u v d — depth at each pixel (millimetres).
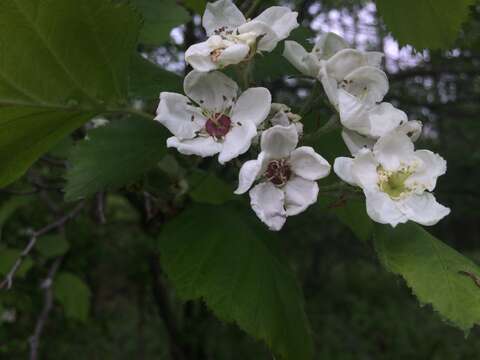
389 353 469
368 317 519
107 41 93
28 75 90
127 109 101
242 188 79
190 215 112
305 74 97
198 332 304
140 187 113
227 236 109
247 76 90
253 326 99
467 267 84
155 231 124
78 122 100
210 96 89
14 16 84
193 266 105
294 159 84
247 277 105
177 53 257
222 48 86
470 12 114
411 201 84
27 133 96
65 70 92
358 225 110
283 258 115
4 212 204
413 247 86
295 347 103
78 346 385
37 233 157
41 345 308
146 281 322
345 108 86
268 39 90
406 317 524
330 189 90
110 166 101
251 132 83
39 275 237
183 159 117
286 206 84
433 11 116
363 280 621
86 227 284
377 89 94
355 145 89
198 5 116
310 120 114
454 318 78
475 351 469
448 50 122
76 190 99
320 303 519
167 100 87
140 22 93
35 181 188
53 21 87
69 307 198
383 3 120
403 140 86
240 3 119
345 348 462
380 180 85
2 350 278
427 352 469
